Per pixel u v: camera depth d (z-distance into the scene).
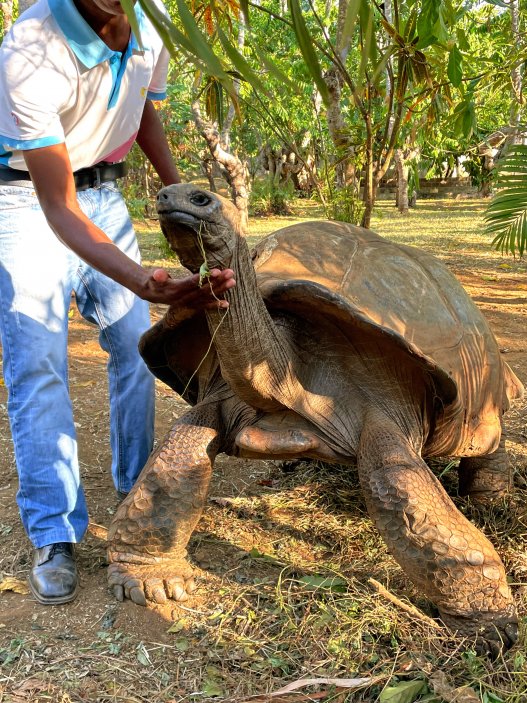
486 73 4.54
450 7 2.97
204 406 2.20
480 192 19.77
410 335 2.10
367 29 1.15
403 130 6.71
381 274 2.21
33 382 2.18
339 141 5.48
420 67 3.94
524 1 6.06
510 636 1.84
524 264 8.22
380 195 21.66
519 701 1.66
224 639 1.90
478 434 2.42
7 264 2.13
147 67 2.15
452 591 1.85
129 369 2.55
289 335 2.08
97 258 1.68
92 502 2.72
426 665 1.76
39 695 1.69
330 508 2.67
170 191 1.60
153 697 1.69
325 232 2.34
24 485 2.19
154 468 2.10
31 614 2.02
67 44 1.86
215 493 2.83
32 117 1.78
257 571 2.24
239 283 1.78
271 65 1.14
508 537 2.38
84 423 3.56
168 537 2.09
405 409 2.13
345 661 1.79
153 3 1.05
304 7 10.94
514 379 2.83
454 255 8.91
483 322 2.58
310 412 2.05
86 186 2.34
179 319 2.04
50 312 2.19
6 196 2.11
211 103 4.38
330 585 2.09
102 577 2.21
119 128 2.19
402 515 1.88
